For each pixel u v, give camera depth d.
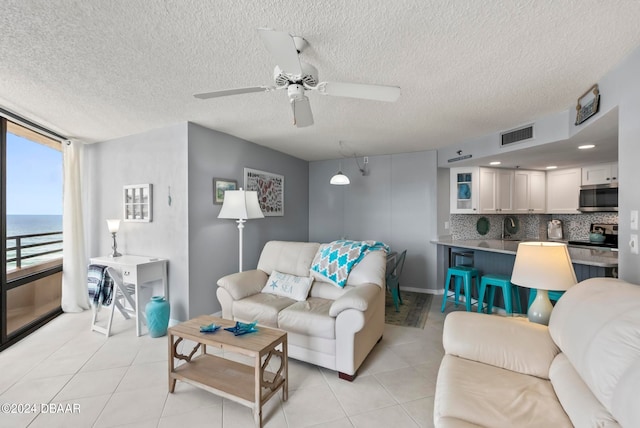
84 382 2.16
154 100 2.51
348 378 2.20
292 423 1.76
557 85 2.24
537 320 1.89
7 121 2.81
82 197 3.78
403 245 4.83
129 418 1.79
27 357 2.53
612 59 1.85
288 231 4.96
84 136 3.60
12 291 2.94
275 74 1.67
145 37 1.61
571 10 1.40
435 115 2.94
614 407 0.96
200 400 1.97
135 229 3.50
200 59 1.84
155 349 2.67
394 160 4.91
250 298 2.74
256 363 1.71
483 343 1.67
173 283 3.23
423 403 1.95
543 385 1.43
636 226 1.66
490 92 2.37
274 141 4.05
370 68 1.97
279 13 1.42
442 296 4.45
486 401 1.29
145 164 3.42
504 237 5.08
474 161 4.12
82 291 3.72
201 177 3.29
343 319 2.18
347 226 5.29
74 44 1.66
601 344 1.12
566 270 1.79
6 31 1.53
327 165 5.45
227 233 3.65
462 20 1.48
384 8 1.39
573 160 4.01
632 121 1.74
